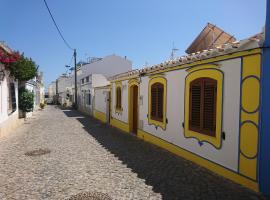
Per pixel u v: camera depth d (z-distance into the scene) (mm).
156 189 5730
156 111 10602
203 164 7398
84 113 29312
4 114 12992
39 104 38094
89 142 11188
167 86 9602
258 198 5207
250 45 5613
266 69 5281
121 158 8406
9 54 13641
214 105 6938
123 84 15039
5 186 5957
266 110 5285
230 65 6320
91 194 5453
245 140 5820
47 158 8422
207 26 12133
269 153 5242
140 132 12297
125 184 6035
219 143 6703
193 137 7914
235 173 6133
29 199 5230
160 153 9125
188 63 8148
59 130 14945
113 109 17250
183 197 5297
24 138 12195
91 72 33062
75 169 7199
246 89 5801
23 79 17109
